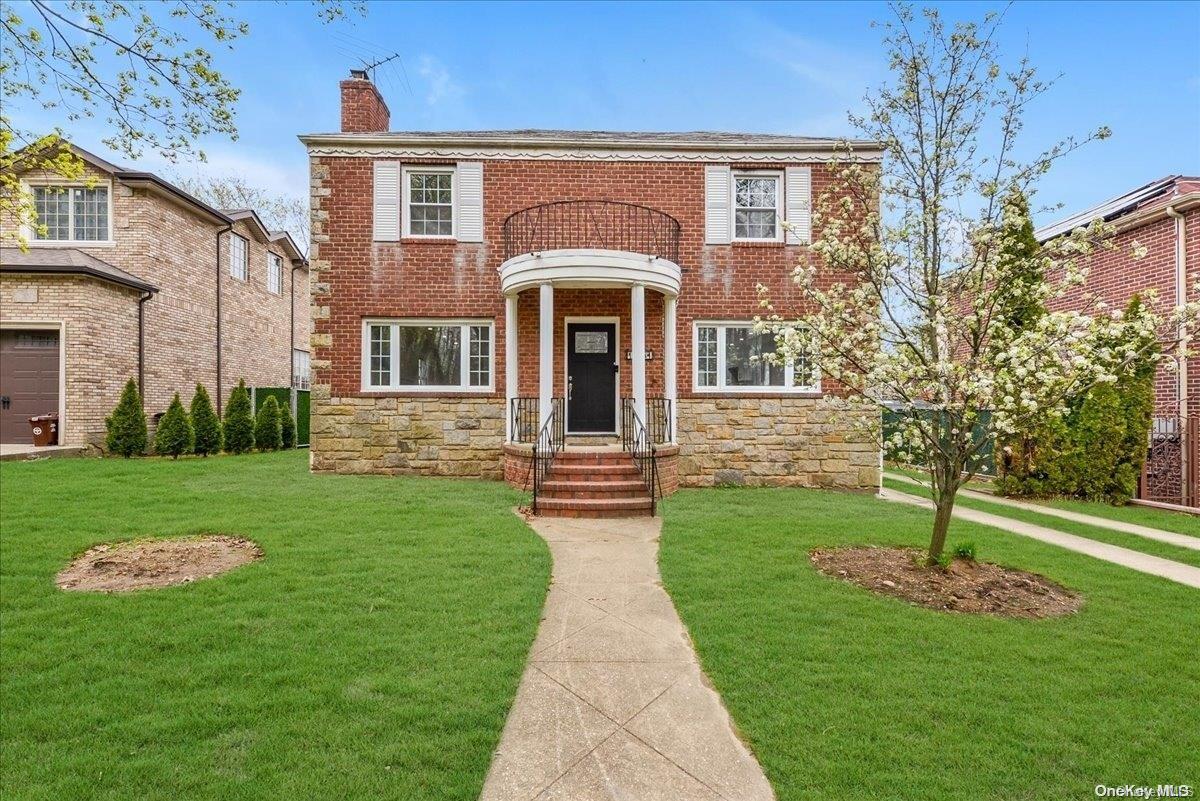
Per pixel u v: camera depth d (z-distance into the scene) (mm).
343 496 8227
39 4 5793
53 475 8773
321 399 10414
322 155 10469
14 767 2623
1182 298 11289
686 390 10555
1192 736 2982
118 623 4051
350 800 2436
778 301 10648
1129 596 5047
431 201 10766
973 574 5512
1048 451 10719
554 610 4602
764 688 3389
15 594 4520
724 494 9547
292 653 3664
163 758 2680
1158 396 11695
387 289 10516
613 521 7621
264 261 19531
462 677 3426
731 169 10734
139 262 13641
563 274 9000
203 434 12414
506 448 9828
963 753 2811
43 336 12094
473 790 2535
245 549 5758
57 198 13492
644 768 2727
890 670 3600
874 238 6102
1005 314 5332
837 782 2613
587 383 10891
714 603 4668
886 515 7980
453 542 6082
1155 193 12414
